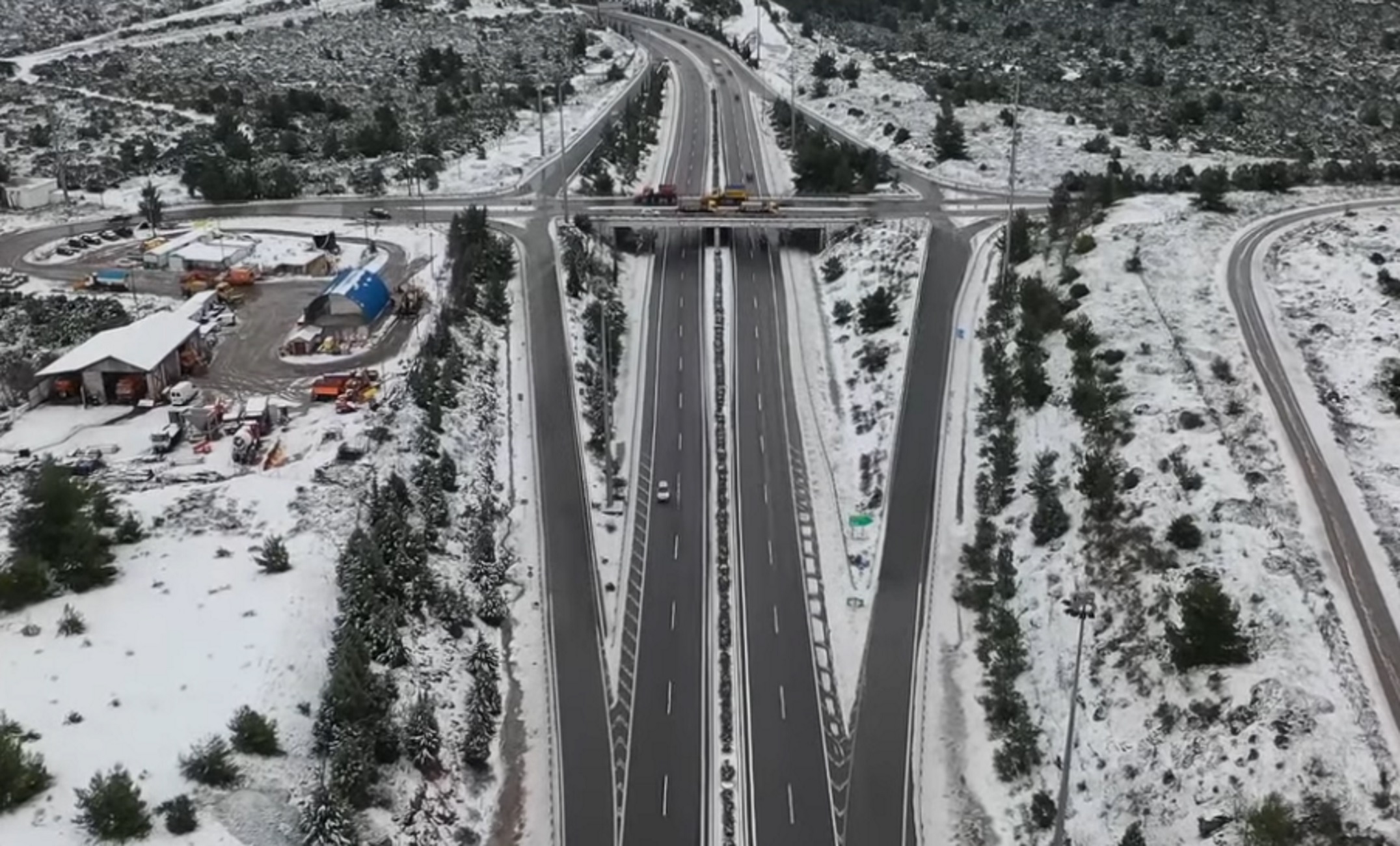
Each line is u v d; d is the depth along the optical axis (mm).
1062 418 69875
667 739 53281
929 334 85188
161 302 89938
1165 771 46688
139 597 54656
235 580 56000
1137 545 57469
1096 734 50219
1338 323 72875
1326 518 55906
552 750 52781
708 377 85875
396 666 53094
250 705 48594
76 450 68000
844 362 87250
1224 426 63500
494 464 73438
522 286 94812
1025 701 54250
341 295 83625
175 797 43469
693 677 57062
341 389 74500
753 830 48188
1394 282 76125
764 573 64375
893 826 48562
